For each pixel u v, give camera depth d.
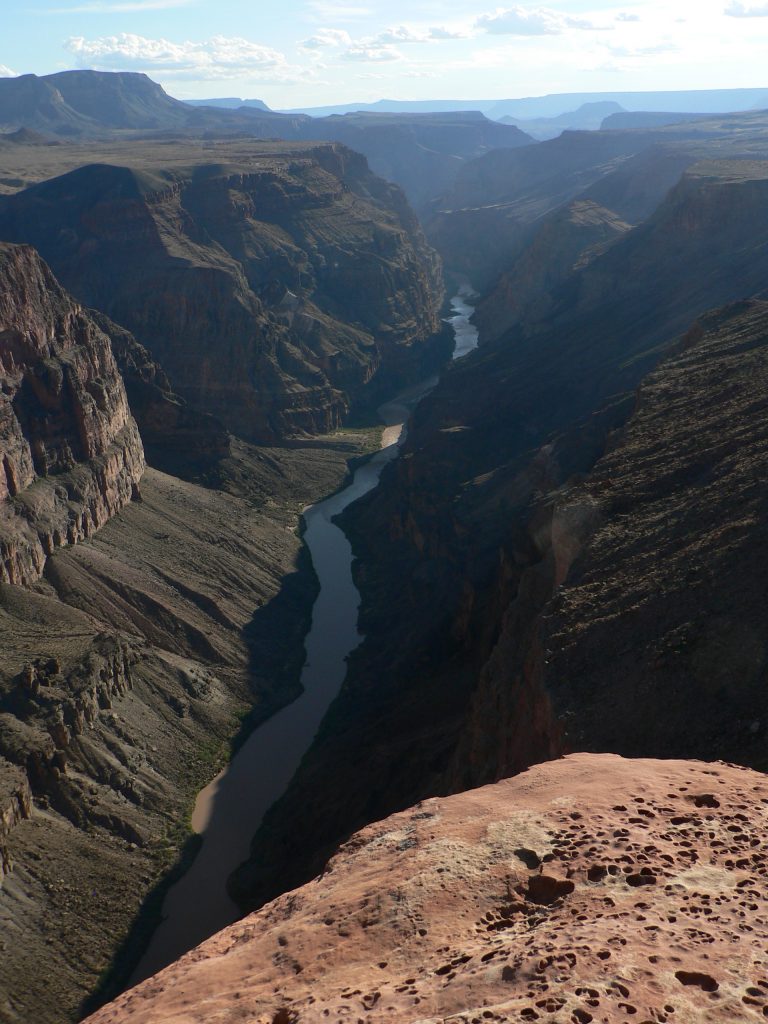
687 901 13.87
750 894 14.06
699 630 37.78
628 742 34.69
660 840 15.89
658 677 36.62
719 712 34.00
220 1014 12.49
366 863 16.70
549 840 16.14
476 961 12.72
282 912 16.08
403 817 18.39
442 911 14.45
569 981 11.74
